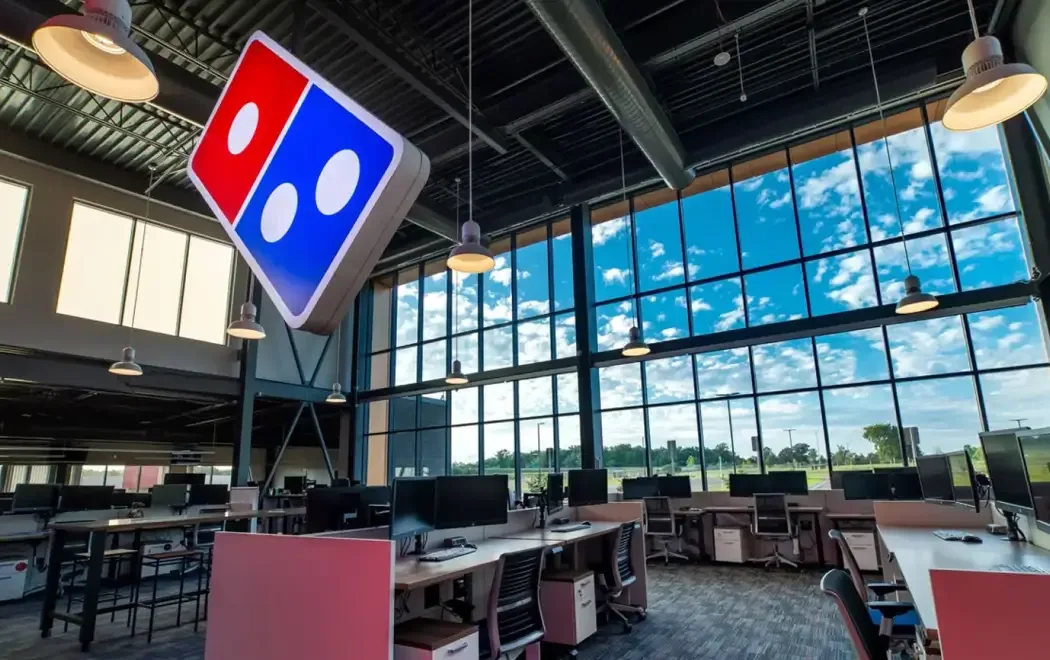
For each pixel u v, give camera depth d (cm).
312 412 1080
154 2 530
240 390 950
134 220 878
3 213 750
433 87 591
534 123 678
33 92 626
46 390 927
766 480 710
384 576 204
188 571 704
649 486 759
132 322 850
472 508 375
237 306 980
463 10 541
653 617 470
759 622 451
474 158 798
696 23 554
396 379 1157
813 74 645
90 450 1174
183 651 413
